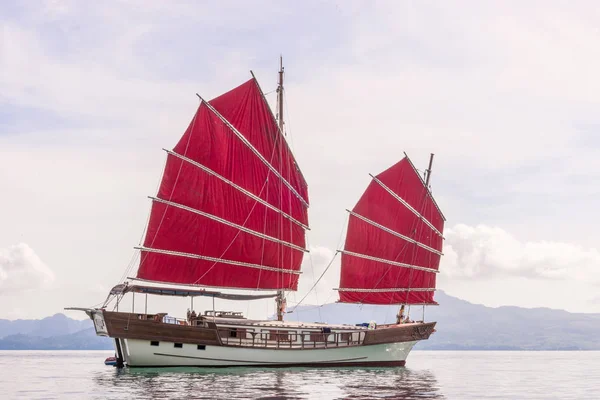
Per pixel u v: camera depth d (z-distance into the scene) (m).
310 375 52.59
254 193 63.97
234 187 62.78
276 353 59.12
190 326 55.75
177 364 55.91
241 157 63.34
